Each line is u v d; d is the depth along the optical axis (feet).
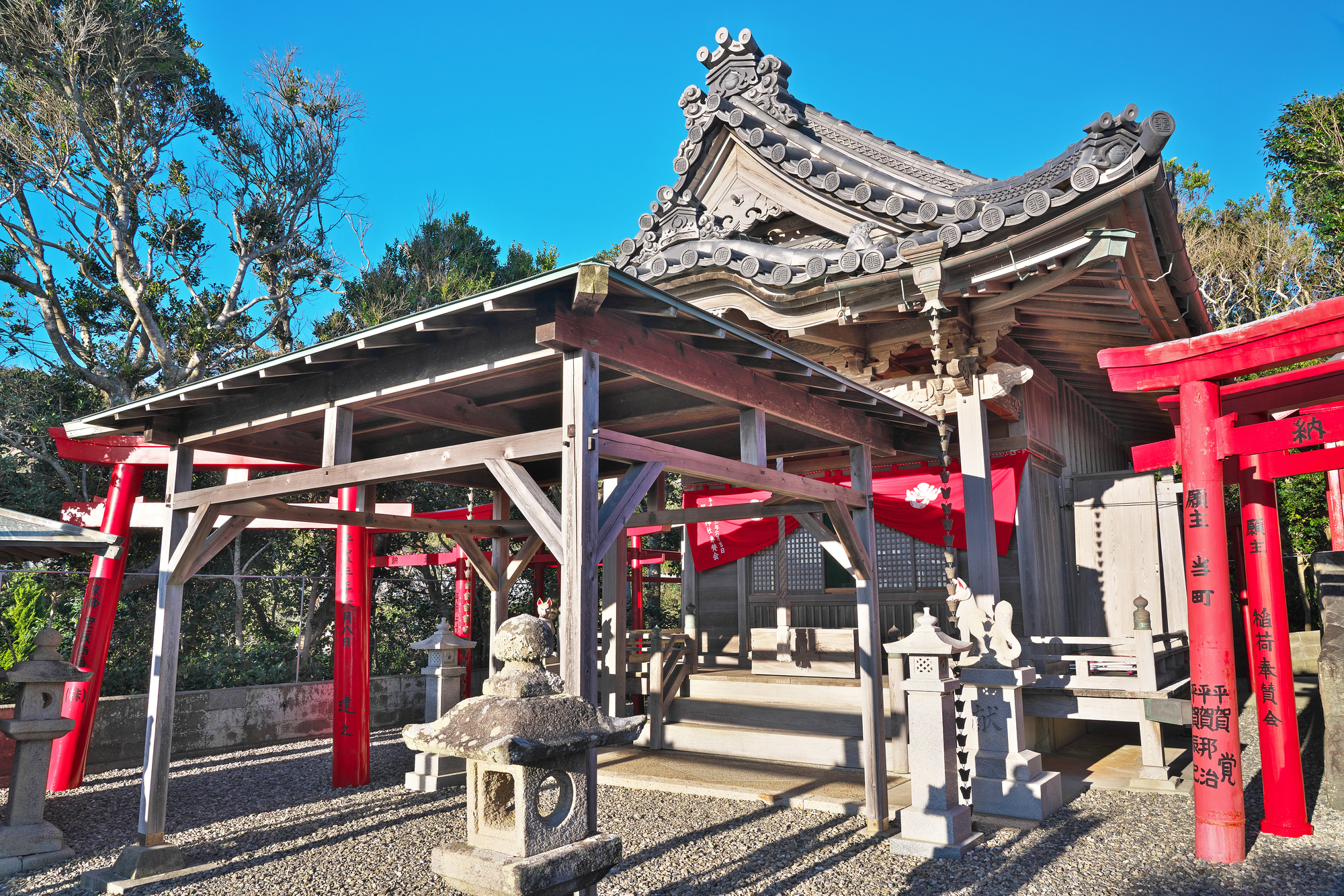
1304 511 46.32
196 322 56.44
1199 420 17.53
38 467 45.44
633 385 20.30
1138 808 21.02
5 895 16.48
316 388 17.28
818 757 26.21
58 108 51.06
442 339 15.02
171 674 17.79
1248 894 14.79
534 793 7.54
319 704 37.40
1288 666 18.94
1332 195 54.75
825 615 34.42
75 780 26.20
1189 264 24.17
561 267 12.17
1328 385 18.71
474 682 48.49
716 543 36.83
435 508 59.72
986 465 27.81
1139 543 32.04
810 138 31.71
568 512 12.41
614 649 31.17
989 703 21.53
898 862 16.80
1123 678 23.27
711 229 33.22
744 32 34.22
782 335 31.86
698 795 23.00
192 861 17.69
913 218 26.61
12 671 19.02
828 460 33.47
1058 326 28.30
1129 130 19.47
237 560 48.52
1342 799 20.63
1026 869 16.33
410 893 15.62
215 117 60.70
